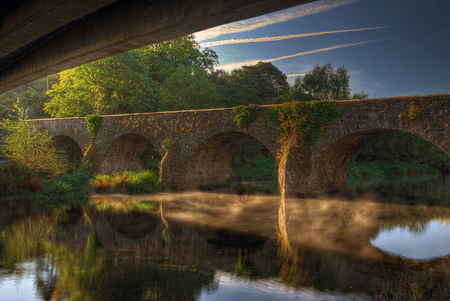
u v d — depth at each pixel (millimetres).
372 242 10836
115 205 17844
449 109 15148
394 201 19734
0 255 9078
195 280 7316
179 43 44719
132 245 10242
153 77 46500
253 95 43188
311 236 11578
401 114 16438
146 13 7816
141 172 26047
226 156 28188
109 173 28984
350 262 8797
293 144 19516
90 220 13969
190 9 6781
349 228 12867
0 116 47781
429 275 7953
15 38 9703
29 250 9602
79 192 22078
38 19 8219
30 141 21766
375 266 8531
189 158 24000
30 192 19812
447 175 38719
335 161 21938
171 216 15031
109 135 28000
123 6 8477
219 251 9664
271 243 10602
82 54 9922
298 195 19547
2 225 12922
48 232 11828
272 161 40719
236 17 6500
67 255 9125
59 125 31281
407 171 40375
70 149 36281
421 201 19750
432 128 15539
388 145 41656
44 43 11844
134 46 8953
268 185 29547
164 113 25000
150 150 34281
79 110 35875
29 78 13875
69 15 7965
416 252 9789
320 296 6543
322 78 36344
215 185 27484
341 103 18422
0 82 15852
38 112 54781
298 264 8547
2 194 19547
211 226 13086
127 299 6309
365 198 20766
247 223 13672
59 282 7117
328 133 18828
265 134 20734
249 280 7355
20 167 20922
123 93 35500
